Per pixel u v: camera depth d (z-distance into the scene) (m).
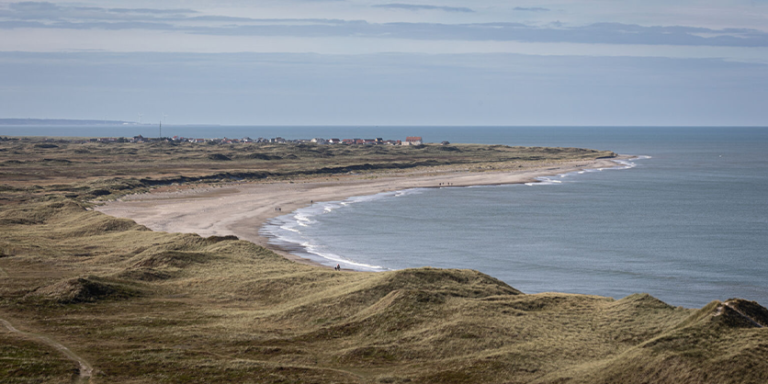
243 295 54.59
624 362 33.41
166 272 62.06
